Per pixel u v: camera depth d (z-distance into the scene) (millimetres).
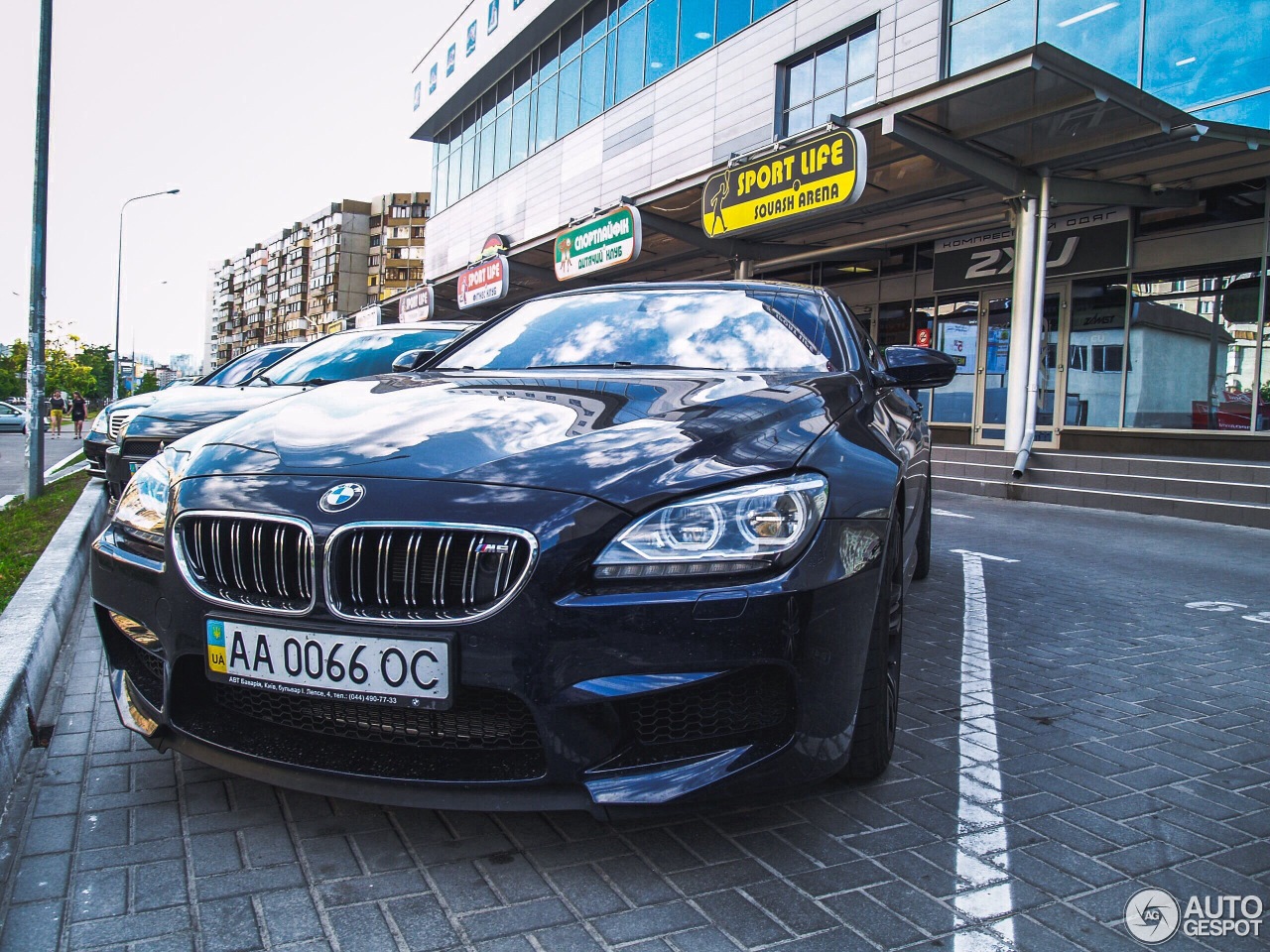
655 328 3154
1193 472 9328
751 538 1813
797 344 2998
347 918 1708
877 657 2191
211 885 1816
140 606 2086
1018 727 2869
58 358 69500
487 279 21000
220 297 170125
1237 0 10438
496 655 1742
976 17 12453
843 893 1834
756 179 12180
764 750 1836
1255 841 2123
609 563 1762
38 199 9945
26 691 2635
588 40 21203
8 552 5328
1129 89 9023
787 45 15180
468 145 28781
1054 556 6312
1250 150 10289
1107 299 13227
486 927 1688
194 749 2008
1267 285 11508
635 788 1754
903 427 3346
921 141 10156
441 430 2125
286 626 1846
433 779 1795
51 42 10344
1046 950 1660
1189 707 3107
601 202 20578
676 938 1667
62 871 1861
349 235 105812
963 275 15062
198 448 2303
